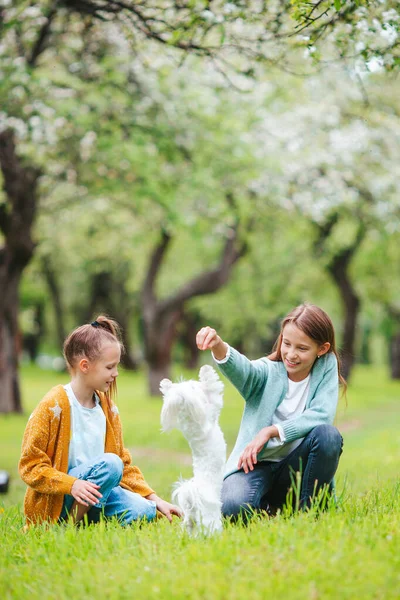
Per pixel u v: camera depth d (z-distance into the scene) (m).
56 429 4.07
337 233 24.20
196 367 39.00
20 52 11.39
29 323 41.97
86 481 3.89
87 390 4.21
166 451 12.65
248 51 6.02
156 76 11.20
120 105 11.88
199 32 6.10
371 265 28.44
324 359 4.23
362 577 2.72
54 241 23.19
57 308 36.12
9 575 3.05
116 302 39.56
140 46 7.16
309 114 15.02
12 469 10.43
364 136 14.72
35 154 12.73
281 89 14.32
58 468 4.05
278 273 30.70
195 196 13.90
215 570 2.85
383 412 20.42
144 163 12.16
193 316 38.31
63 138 12.06
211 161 13.84
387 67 5.35
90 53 11.65
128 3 5.94
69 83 11.02
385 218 17.72
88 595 2.77
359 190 16.47
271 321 33.22
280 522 3.44
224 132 13.29
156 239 19.84
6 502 6.80
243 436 4.20
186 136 12.95
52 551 3.32
